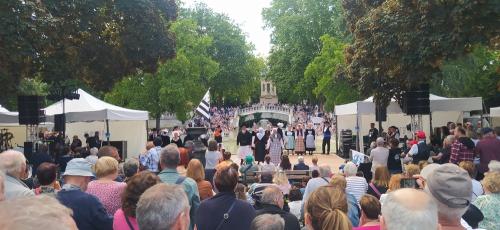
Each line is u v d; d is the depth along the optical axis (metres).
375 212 4.18
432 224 2.52
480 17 13.22
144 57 20.98
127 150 26.67
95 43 20.38
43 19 15.12
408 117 27.14
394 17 15.69
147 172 4.16
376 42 16.09
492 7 12.64
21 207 1.38
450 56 14.54
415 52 15.20
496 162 6.26
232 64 69.88
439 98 20.47
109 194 5.07
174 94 40.69
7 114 21.53
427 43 14.58
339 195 3.18
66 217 1.43
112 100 41.78
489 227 4.76
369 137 23.84
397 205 2.58
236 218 4.62
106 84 22.28
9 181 4.69
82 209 4.35
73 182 4.76
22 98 18.02
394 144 13.26
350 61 22.38
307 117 71.69
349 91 40.41
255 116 69.75
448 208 3.08
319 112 72.00
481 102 19.44
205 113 27.16
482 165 10.59
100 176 5.27
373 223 4.05
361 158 15.53
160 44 20.84
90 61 21.12
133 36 20.36
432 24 14.00
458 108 19.61
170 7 21.72
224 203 4.70
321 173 7.93
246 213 4.67
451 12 13.22
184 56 41.50
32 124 18.20
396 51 15.76
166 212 2.74
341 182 6.16
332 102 43.12
